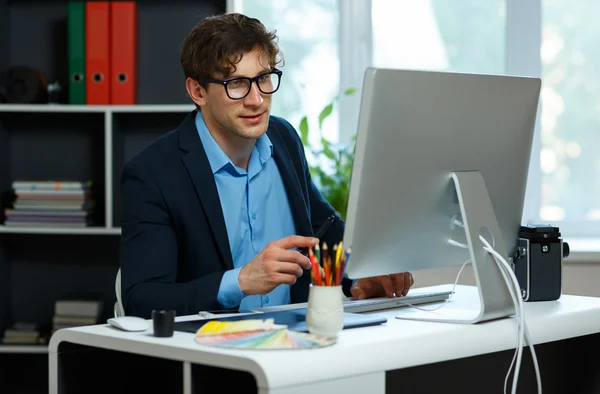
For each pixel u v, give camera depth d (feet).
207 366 4.97
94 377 5.78
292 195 7.74
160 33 12.63
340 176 12.65
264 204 7.63
